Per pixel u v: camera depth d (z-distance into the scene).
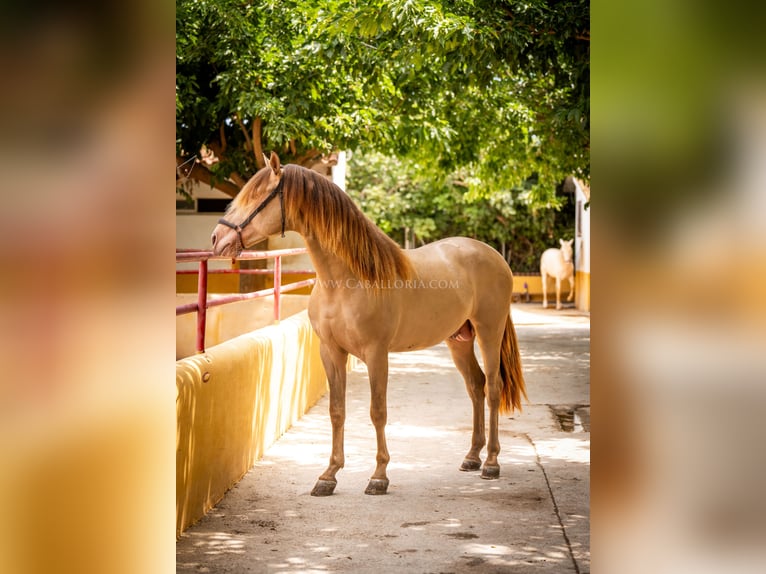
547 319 17.33
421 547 3.62
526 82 10.74
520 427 6.43
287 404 6.33
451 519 4.05
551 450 5.62
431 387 8.51
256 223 4.33
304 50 8.19
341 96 9.41
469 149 11.55
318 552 3.54
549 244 23.86
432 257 5.02
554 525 3.95
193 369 3.96
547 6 6.56
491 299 5.18
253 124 9.41
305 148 10.48
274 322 6.66
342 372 4.68
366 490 4.52
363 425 6.52
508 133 11.98
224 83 8.68
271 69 8.91
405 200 22.80
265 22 9.18
